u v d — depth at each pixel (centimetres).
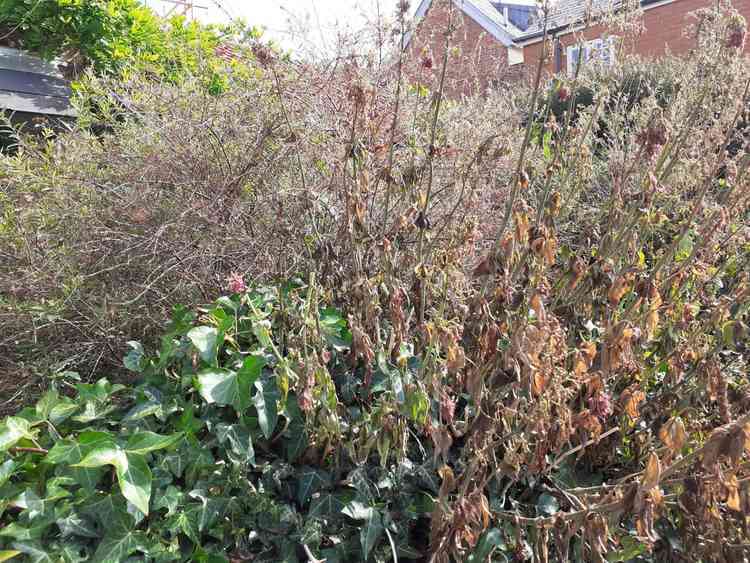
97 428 193
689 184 305
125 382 257
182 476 188
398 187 230
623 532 194
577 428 197
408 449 210
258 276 262
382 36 243
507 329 187
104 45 584
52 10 568
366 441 187
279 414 198
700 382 205
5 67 561
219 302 223
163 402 199
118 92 346
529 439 183
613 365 176
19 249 279
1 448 169
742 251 317
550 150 320
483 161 245
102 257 268
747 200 257
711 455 141
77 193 290
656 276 223
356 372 218
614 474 225
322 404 183
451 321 187
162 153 289
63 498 170
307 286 234
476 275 183
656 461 141
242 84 316
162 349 218
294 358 187
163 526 171
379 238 239
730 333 197
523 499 208
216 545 176
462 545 184
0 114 352
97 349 264
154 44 585
